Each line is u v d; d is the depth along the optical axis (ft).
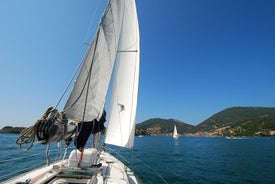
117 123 17.76
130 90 17.87
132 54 18.67
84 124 11.66
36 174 14.17
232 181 37.37
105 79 12.85
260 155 83.87
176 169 47.60
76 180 12.47
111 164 20.68
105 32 12.89
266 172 46.34
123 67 18.71
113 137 17.67
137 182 16.14
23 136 7.88
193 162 60.90
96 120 12.63
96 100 12.20
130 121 17.06
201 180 37.55
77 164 14.55
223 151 103.76
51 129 8.32
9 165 41.24
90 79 11.83
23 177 13.34
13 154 58.90
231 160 67.10
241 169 50.06
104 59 12.77
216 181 37.11
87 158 14.78
